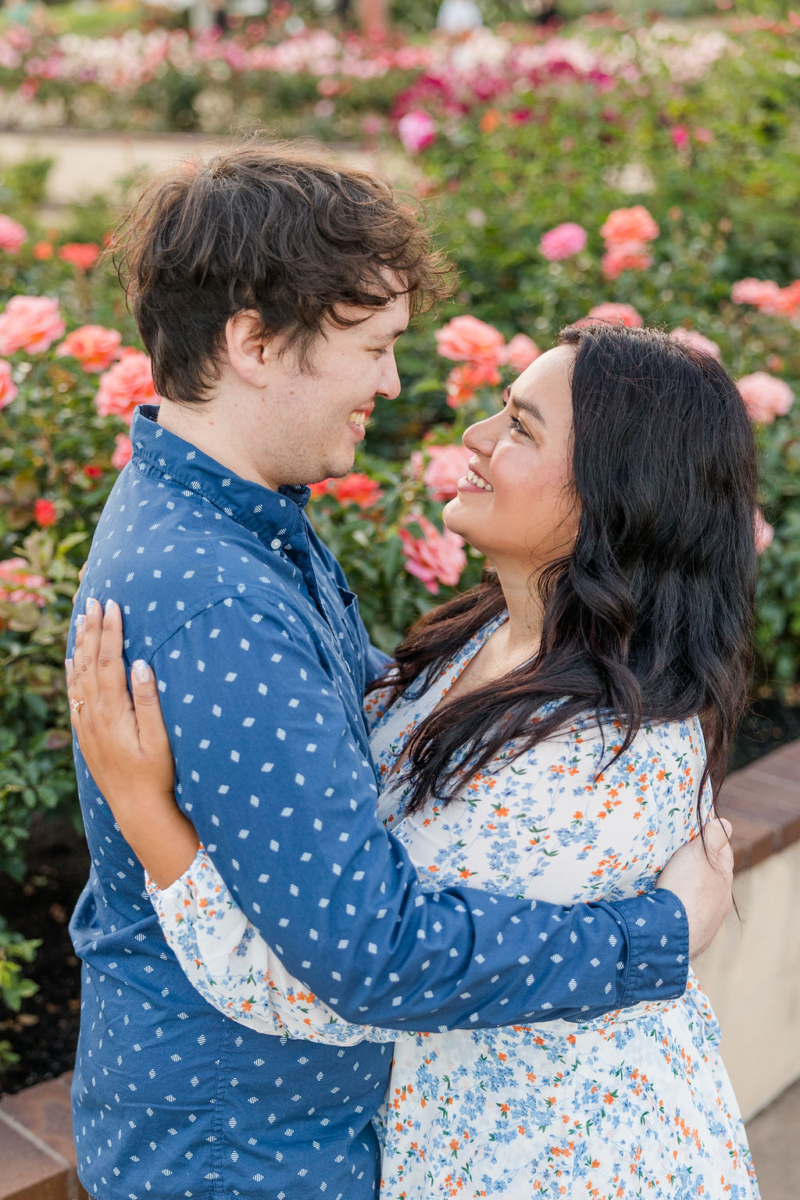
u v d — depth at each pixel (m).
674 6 14.19
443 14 14.48
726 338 3.71
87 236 6.29
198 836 1.10
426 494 2.34
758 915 2.45
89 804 1.18
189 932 1.09
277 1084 1.19
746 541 1.35
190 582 1.06
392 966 1.05
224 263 1.07
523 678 1.26
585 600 1.26
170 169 1.19
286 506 1.16
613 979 1.17
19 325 2.44
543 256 4.25
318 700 1.05
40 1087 1.78
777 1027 2.65
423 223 1.24
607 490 1.27
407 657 1.59
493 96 5.78
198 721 1.03
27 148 10.77
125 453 2.22
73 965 2.37
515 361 2.93
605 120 5.31
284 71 12.24
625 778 1.23
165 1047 1.17
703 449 1.28
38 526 2.50
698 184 4.66
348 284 1.08
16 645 2.11
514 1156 1.29
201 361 1.11
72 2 22.86
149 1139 1.19
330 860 1.02
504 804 1.22
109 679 1.07
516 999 1.12
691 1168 1.37
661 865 1.30
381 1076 1.30
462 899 1.13
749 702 1.48
